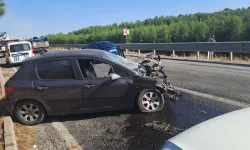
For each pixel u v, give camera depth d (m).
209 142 2.61
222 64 16.22
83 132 6.08
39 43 40.19
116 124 6.41
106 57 7.14
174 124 6.15
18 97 6.77
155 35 67.56
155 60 8.82
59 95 6.79
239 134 2.64
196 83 10.38
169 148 2.76
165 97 7.41
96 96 6.82
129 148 5.12
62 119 7.11
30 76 6.87
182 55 24.53
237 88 9.12
